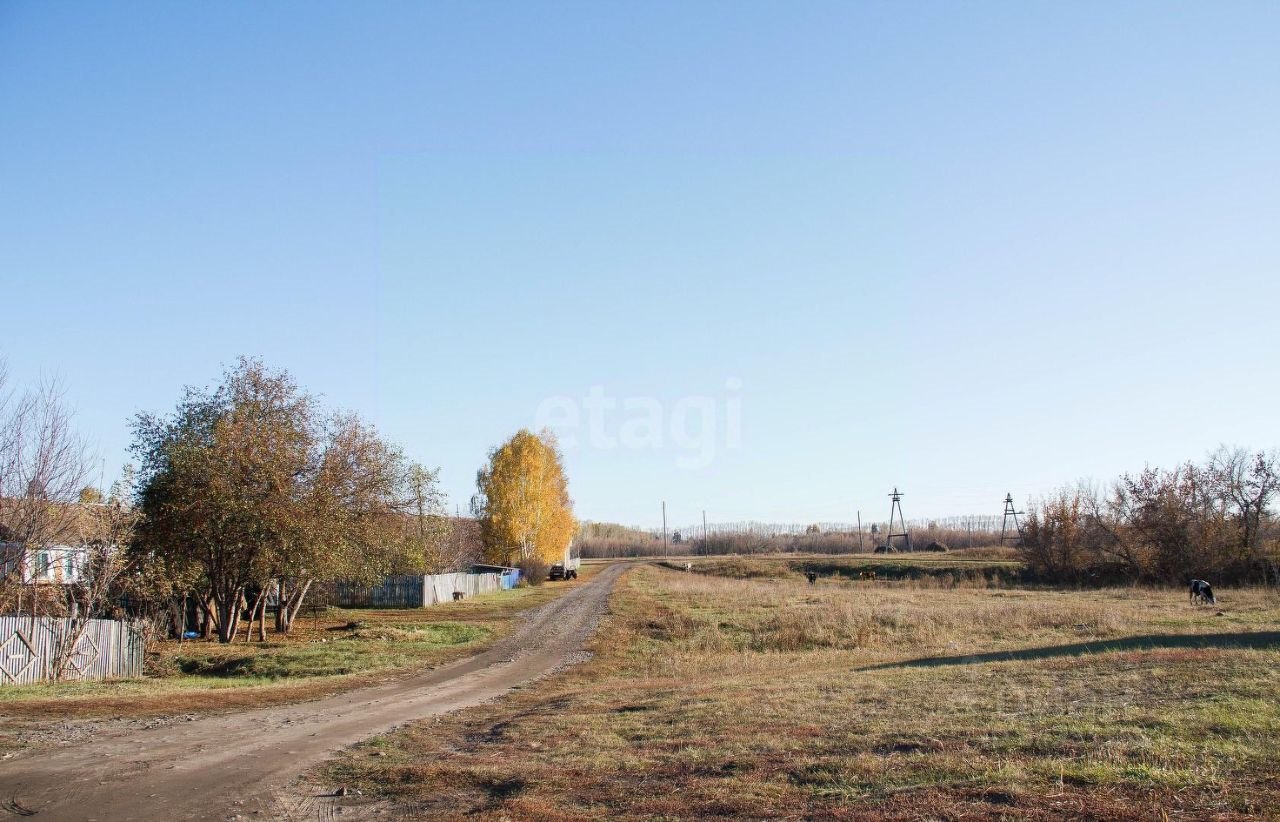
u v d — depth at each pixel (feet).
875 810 25.12
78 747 42.73
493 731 46.11
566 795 30.09
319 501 106.11
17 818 30.32
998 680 50.14
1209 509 190.80
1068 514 208.85
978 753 30.94
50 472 85.20
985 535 404.36
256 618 134.41
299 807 31.27
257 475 102.94
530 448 255.91
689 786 29.68
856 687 51.62
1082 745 30.58
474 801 30.78
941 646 85.15
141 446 106.63
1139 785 25.22
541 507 255.09
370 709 57.36
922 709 41.42
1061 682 47.09
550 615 138.62
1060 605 120.57
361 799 32.12
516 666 84.84
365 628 117.91
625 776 32.17
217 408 110.01
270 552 101.30
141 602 97.25
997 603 130.11
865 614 112.06
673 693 55.31
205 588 109.81
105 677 76.64
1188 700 38.37
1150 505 195.31
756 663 78.02
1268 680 41.63
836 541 464.65
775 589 186.80
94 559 81.61
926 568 243.40
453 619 136.46
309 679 77.41
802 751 33.60
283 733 47.11
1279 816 21.93
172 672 84.17
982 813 23.89
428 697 64.18
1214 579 187.21
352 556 114.32
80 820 29.94
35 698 59.26
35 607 79.61
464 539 248.32
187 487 101.60
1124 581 200.03
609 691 60.80
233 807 31.40
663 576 263.70
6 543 82.23
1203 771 26.03
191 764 38.63
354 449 115.44
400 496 122.52
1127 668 49.88
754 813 26.08
